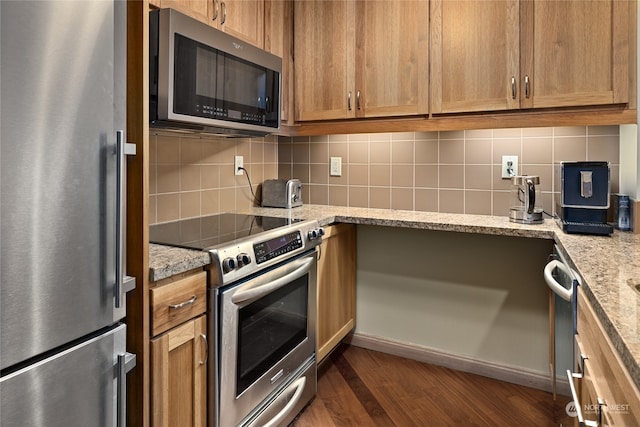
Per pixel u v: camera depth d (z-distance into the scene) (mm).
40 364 855
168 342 1231
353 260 2592
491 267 2281
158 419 1203
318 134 2398
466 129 2047
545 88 1843
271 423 1643
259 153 2666
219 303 1391
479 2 1967
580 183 1766
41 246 842
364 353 2578
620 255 1355
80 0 903
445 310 2408
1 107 759
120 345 1047
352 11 2254
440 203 2395
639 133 1725
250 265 1492
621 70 1713
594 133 2037
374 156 2561
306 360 1962
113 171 996
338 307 2381
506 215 2242
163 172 1984
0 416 788
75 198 907
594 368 980
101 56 958
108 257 994
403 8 2135
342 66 2291
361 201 2609
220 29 1858
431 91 2082
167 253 1343
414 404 2021
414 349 2492
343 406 2000
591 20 1753
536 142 2162
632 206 1772
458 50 2018
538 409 1979
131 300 1173
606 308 851
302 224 1876
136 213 1159
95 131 949
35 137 819
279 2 2293
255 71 1932
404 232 2492
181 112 1523
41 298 846
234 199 2443
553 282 1433
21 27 786
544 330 2170
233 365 1446
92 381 971
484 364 2309
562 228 1801
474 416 1921
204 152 2221
